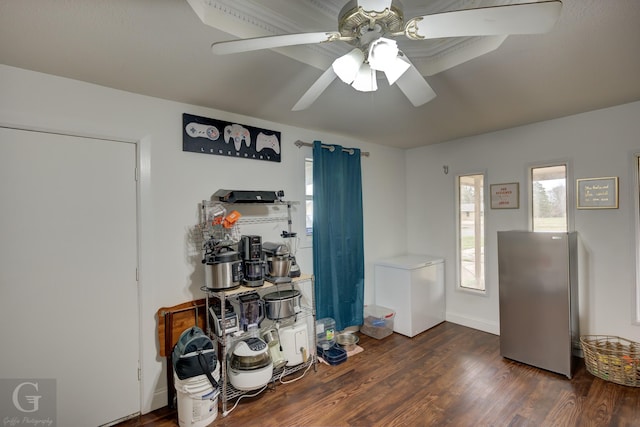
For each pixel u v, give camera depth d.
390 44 1.19
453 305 3.74
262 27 1.59
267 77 1.94
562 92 2.24
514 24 1.08
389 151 4.04
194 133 2.39
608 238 2.62
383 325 3.33
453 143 3.71
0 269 1.72
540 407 2.09
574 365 2.63
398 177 4.15
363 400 2.22
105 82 1.97
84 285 1.97
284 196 2.94
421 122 2.96
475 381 2.43
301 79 1.97
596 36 1.50
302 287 3.04
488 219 3.40
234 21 1.49
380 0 1.04
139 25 1.38
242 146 2.66
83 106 1.95
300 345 2.61
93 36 1.46
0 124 1.71
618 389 2.26
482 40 1.67
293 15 1.61
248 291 2.26
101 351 2.02
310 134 3.17
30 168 1.80
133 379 2.13
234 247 2.52
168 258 2.27
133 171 2.15
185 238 2.34
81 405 1.95
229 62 1.74
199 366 1.93
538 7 0.97
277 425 1.97
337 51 1.86
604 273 2.65
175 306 2.25
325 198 3.15
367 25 1.18
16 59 1.66
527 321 2.65
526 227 3.10
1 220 1.73
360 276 3.46
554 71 1.89
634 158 2.49
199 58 1.69
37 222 1.82
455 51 1.80
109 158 2.06
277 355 2.46
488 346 3.06
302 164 3.10
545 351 2.55
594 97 2.35
